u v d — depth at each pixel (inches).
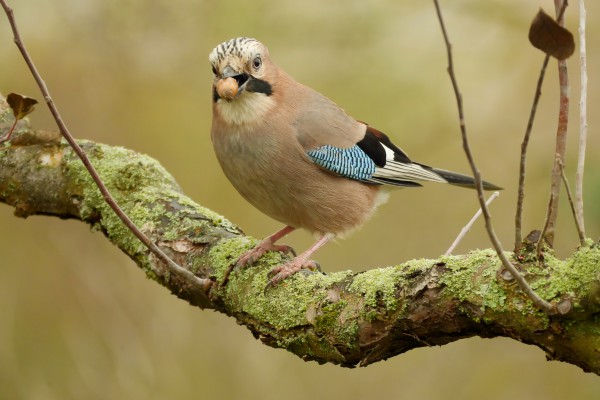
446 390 462.9
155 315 453.1
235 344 455.2
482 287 203.9
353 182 329.1
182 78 498.3
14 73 474.0
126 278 455.8
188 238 289.0
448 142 499.2
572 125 464.4
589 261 190.2
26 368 441.1
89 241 458.0
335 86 499.2
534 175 488.1
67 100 478.3
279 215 326.0
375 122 497.7
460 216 496.4
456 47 505.0
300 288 248.4
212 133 321.4
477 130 501.4
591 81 472.7
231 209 498.0
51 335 446.6
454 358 470.3
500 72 504.1
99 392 437.4
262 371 453.7
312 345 239.9
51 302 451.8
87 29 485.7
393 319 219.1
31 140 329.7
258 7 490.9
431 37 498.6
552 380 463.2
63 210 323.9
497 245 184.4
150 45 494.3
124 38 487.8
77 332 447.8
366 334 226.1
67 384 438.9
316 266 271.0
